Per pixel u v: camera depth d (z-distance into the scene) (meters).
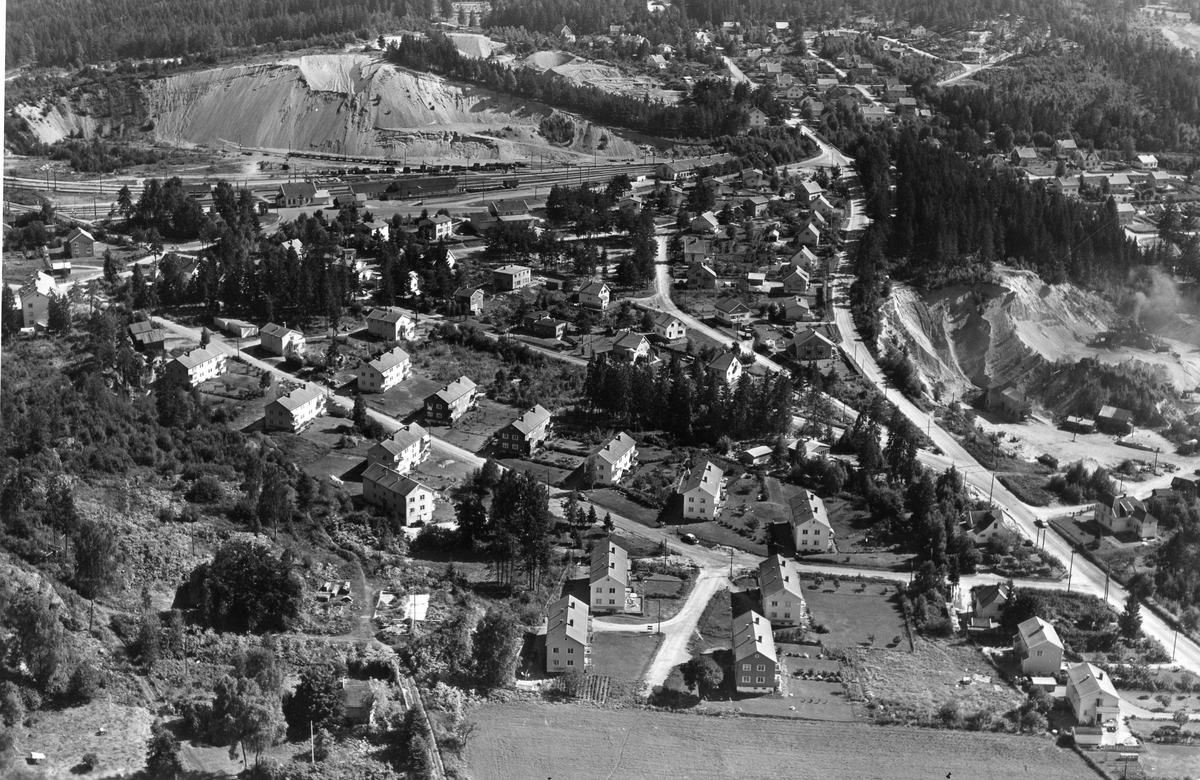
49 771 169.00
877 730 198.25
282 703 190.00
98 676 186.25
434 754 187.12
